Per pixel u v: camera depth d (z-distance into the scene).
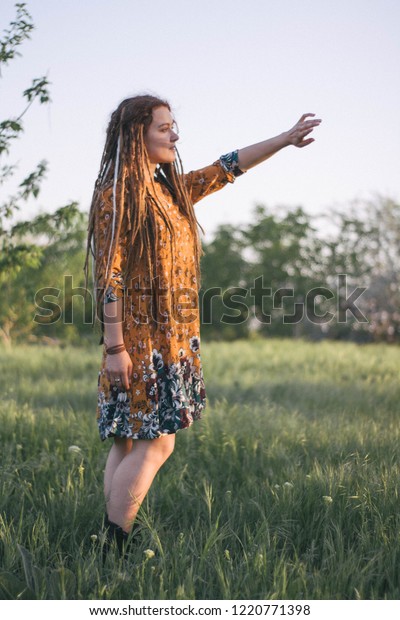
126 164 3.63
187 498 4.34
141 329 3.58
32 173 6.00
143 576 3.25
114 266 3.48
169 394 3.61
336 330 22.67
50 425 5.99
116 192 3.54
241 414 6.77
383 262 22.95
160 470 4.89
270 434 5.89
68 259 17.11
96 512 3.99
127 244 3.57
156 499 4.31
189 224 3.87
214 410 6.84
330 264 23.12
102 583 3.25
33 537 3.59
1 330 18.17
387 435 5.66
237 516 4.05
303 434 5.77
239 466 5.07
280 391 9.15
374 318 22.69
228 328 23.05
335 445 5.39
